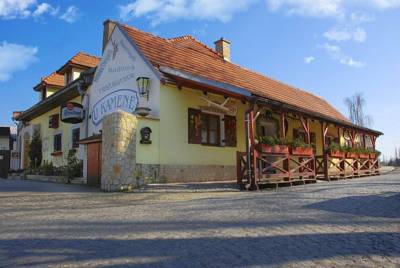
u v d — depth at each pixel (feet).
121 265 12.17
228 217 20.45
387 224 18.15
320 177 54.44
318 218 19.72
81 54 71.77
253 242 14.93
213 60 59.41
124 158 37.37
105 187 37.58
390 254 13.29
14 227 18.34
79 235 16.46
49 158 67.10
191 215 21.30
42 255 13.38
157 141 41.42
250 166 39.63
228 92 43.32
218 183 41.34
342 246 14.30
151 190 36.17
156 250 13.87
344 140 81.05
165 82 42.45
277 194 32.12
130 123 38.47
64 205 26.32
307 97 82.89
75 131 59.36
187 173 44.27
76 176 50.62
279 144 43.11
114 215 21.68
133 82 46.78
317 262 12.42
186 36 65.10
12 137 128.06
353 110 139.54
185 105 45.29
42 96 79.46
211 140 49.06
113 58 51.21
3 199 29.81
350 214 20.80
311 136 70.44
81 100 58.59
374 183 41.19
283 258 12.83
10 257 13.17
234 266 12.04
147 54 46.01
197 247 14.24
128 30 49.90
